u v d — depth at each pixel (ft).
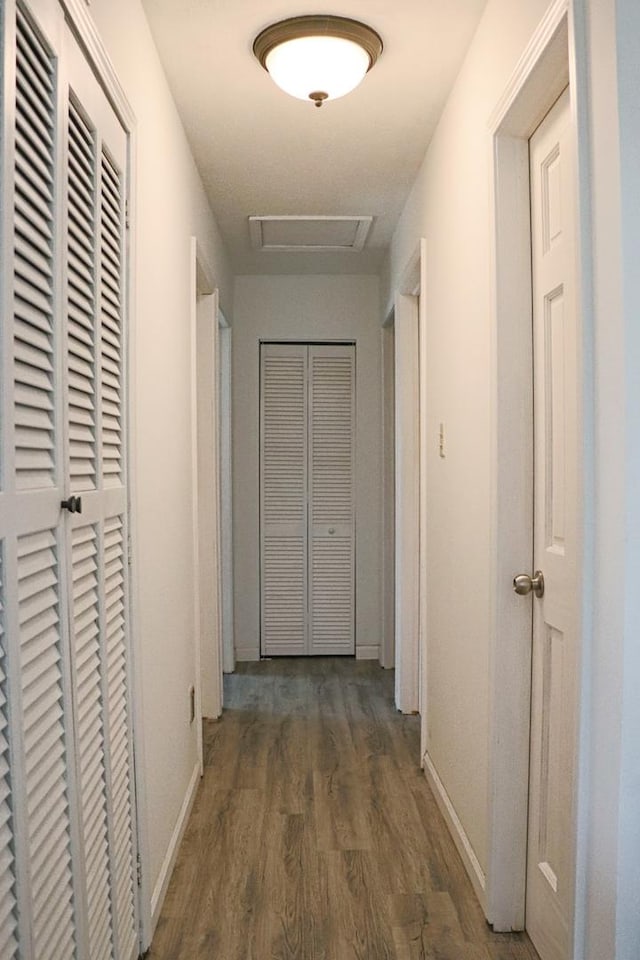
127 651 5.81
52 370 3.91
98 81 4.91
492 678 6.41
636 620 3.75
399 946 6.25
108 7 5.15
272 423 15.71
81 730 4.40
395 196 11.07
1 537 3.14
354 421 15.76
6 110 3.18
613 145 3.83
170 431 7.79
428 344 9.68
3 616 3.18
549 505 5.95
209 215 11.25
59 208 3.99
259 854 7.77
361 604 15.81
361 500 15.78
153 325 6.87
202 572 11.96
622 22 3.76
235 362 15.55
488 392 6.59
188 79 7.66
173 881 7.27
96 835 4.72
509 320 6.29
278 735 11.28
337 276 15.58
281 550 15.80
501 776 6.39
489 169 6.39
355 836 8.15
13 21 3.23
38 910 3.54
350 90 7.25
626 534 3.75
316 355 15.74
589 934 4.20
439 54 7.25
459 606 7.89
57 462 3.97
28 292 3.58
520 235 6.28
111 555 5.24
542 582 6.07
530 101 5.61
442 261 8.64
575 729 4.31
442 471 8.87
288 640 15.90
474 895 7.01
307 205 11.39
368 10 6.51
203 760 10.26
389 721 11.90
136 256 6.04
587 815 4.24
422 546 10.07
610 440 3.92
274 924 6.56
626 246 3.75
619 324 3.79
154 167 6.95
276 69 7.04
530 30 5.28
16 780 3.24
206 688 12.00
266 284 15.52
